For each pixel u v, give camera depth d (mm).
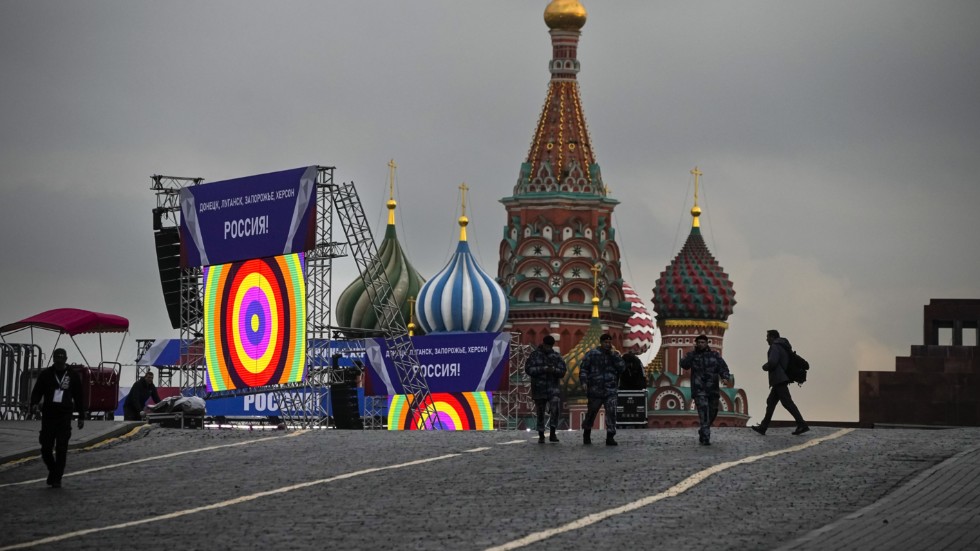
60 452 48594
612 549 35906
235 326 119125
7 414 74125
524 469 49938
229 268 119562
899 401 172875
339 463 52219
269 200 116812
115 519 42094
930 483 45219
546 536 37719
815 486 45656
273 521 41031
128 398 74250
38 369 73688
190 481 49125
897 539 35688
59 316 75062
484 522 40094
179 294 137250
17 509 44156
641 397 69500
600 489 45469
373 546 36906
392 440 59156
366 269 146625
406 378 166375
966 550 34156
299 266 115062
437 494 45125
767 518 40281
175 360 148125
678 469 49250
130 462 54062
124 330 76688
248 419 143375
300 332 115062
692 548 36000
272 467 51750
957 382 171375
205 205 120812
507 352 177750
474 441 58594
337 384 131250
